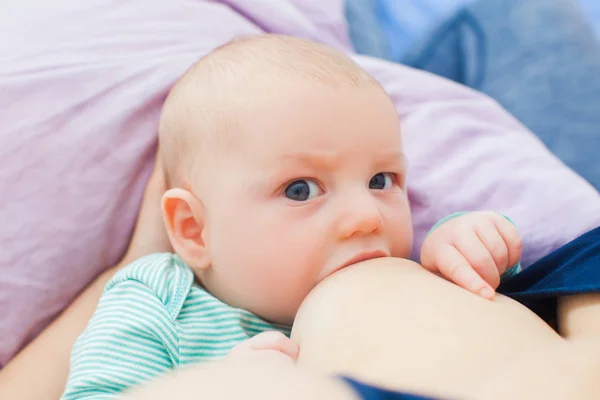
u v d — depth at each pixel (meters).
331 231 0.73
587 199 0.98
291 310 0.77
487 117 1.17
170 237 0.86
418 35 1.71
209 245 0.81
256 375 0.45
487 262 0.72
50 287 0.90
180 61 1.03
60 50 1.00
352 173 0.75
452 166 1.06
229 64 0.85
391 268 0.69
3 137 0.90
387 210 0.78
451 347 0.52
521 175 1.02
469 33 1.56
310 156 0.74
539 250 0.94
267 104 0.77
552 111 1.32
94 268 0.94
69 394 0.72
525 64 1.42
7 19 1.03
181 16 1.12
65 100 0.95
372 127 0.77
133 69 1.01
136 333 0.76
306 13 1.39
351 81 0.79
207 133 0.81
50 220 0.90
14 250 0.88
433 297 0.61
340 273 0.70
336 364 0.55
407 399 0.41
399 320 0.57
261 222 0.75
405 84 1.18
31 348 0.87
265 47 0.87
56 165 0.91
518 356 0.48
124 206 0.97
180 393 0.43
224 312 0.79
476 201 1.01
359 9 1.67
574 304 0.64
